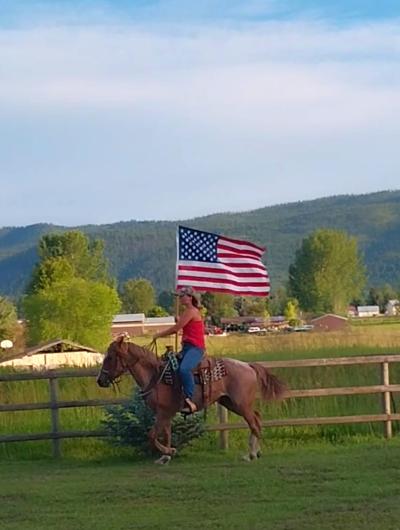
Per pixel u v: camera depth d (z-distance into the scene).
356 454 14.80
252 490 12.20
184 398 14.56
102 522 10.66
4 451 16.81
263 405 18.11
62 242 102.81
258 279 16.94
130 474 13.92
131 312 131.88
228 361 15.01
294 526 10.05
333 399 18.28
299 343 27.16
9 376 16.09
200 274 16.62
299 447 16.28
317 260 109.12
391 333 31.52
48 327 69.69
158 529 10.20
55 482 13.45
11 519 11.00
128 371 14.83
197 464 14.66
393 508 10.76
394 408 17.66
